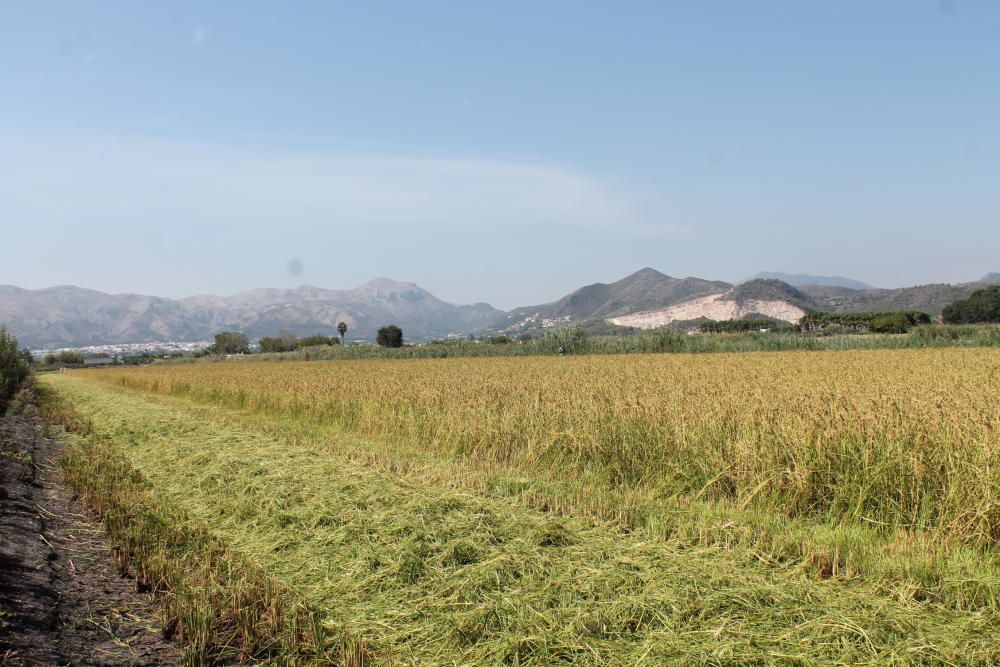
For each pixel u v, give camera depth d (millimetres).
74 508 8102
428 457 10594
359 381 18422
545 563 5594
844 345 39094
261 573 5500
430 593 5160
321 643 4355
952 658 3986
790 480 7230
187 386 25219
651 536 6305
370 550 6059
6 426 14297
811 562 5473
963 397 9562
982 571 5277
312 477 8820
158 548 6094
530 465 9531
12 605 4492
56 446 13500
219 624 4676
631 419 9375
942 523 6250
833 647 4125
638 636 4375
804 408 8828
